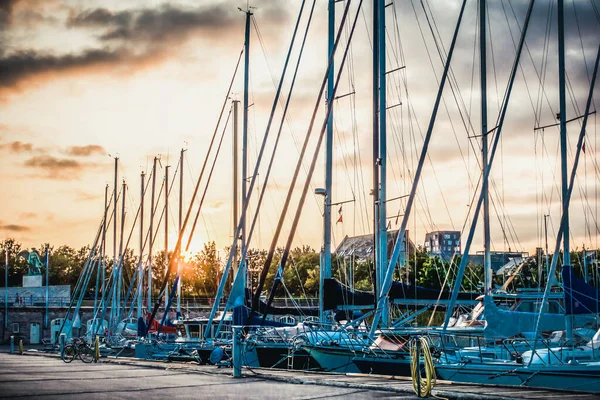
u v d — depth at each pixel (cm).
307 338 2484
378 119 2745
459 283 2294
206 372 1897
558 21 2348
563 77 2327
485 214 2384
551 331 2431
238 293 3073
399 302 2605
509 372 2000
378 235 2609
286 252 2753
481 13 2592
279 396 1230
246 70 3784
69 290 8481
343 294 2580
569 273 2072
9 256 13938
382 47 2755
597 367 1930
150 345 3606
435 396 1208
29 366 2397
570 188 2248
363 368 2233
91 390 1362
